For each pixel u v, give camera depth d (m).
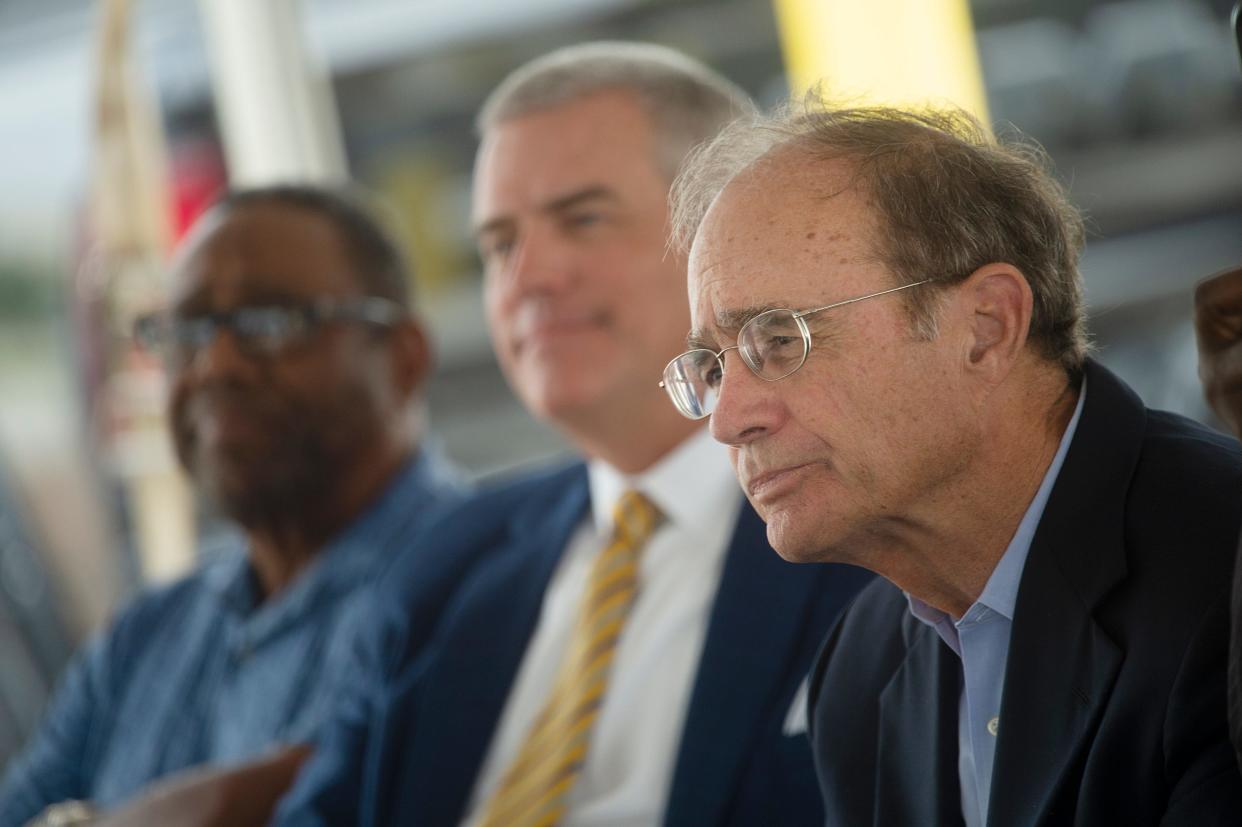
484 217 4.14
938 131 2.39
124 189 6.41
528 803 3.69
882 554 2.39
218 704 5.02
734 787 3.31
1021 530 2.35
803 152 2.35
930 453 2.27
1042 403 2.36
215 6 7.24
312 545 5.10
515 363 4.11
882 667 2.67
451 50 7.69
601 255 3.96
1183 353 6.75
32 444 7.79
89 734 5.43
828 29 6.71
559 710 3.81
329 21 7.73
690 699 3.43
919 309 2.25
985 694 2.42
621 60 4.12
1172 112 6.88
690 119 4.10
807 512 2.29
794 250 2.26
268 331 4.95
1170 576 2.16
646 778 3.63
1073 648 2.22
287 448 4.94
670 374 2.44
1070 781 2.17
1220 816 1.99
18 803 5.37
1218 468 2.24
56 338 7.68
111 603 7.88
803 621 3.42
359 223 5.23
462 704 4.00
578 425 4.00
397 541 4.89
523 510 4.41
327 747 4.17
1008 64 6.93
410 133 7.73
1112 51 6.90
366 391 5.07
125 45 6.42
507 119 4.14
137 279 6.39
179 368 5.04
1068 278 2.40
